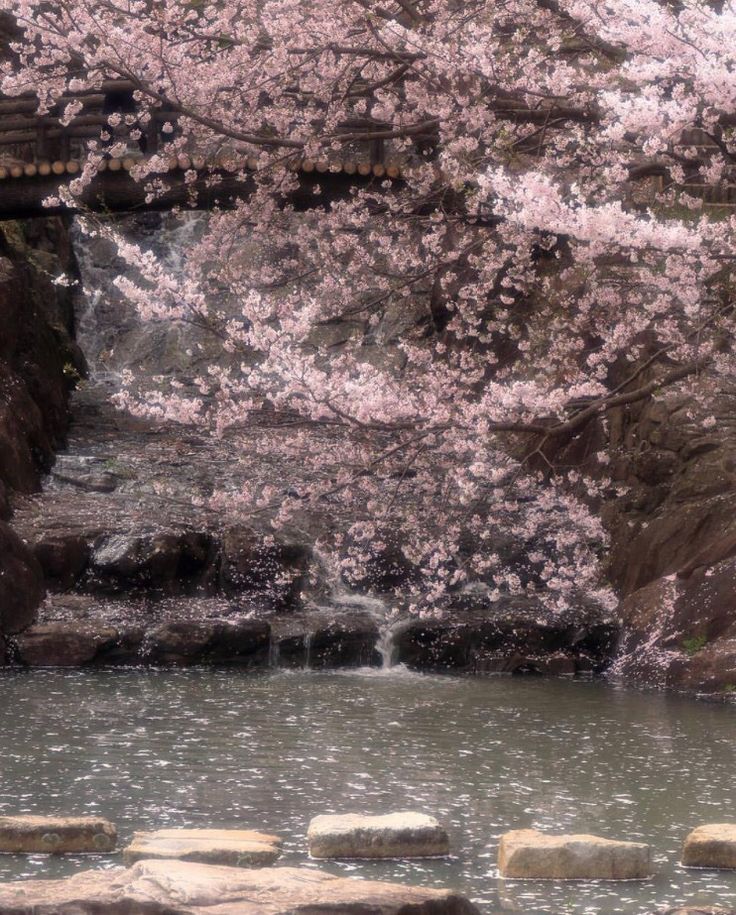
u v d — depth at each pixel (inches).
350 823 208.1
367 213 535.5
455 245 540.4
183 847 194.7
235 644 462.0
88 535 504.7
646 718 357.7
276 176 551.5
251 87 492.1
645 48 347.9
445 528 544.7
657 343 579.2
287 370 377.7
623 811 241.6
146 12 515.5
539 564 554.6
